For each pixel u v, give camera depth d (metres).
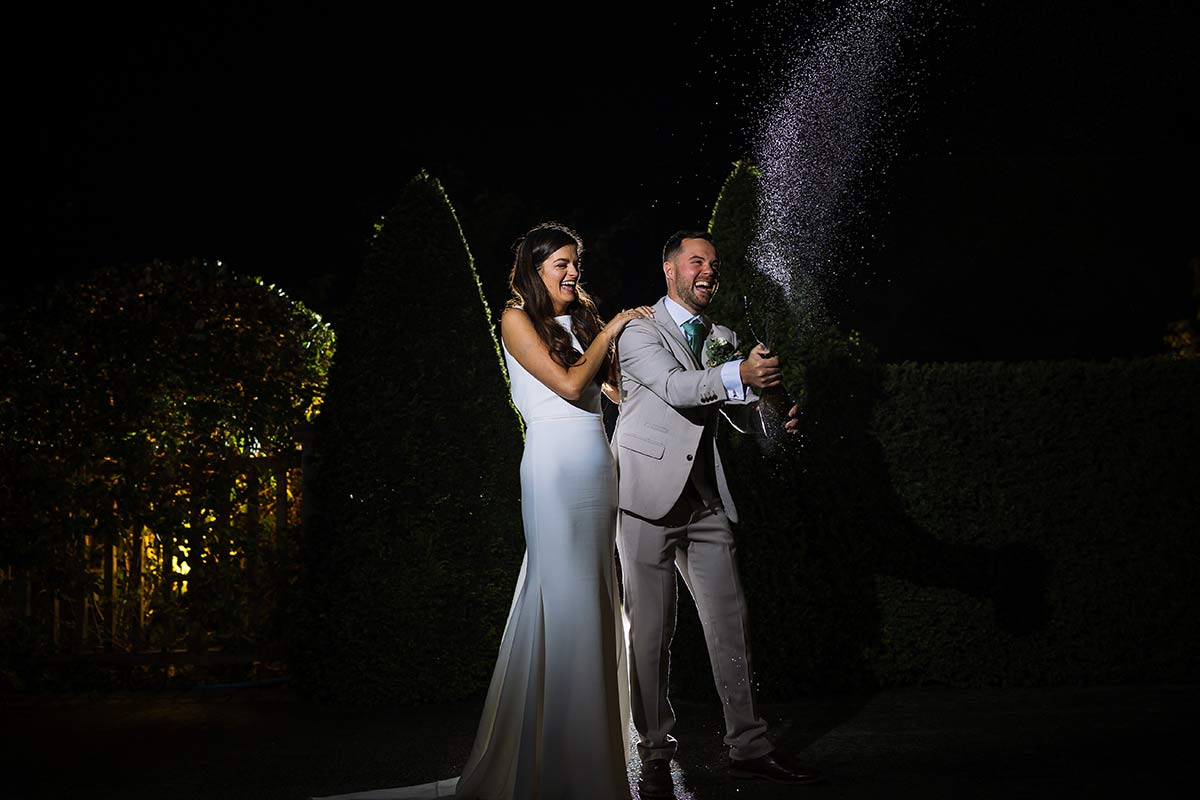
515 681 4.93
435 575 7.00
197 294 7.52
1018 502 7.27
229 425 7.39
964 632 7.23
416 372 7.09
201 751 5.98
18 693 7.35
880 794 5.01
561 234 5.03
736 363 4.91
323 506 7.07
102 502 7.31
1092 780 5.18
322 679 7.00
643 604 5.18
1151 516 7.25
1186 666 7.23
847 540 7.18
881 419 7.25
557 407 4.94
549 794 4.69
